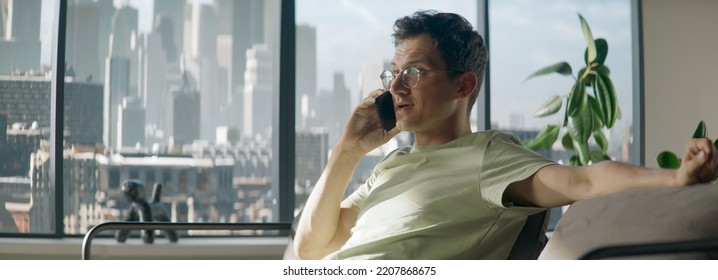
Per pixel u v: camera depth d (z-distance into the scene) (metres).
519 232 1.52
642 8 4.20
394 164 1.69
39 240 3.66
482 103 4.07
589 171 1.31
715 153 1.12
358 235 1.63
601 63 3.89
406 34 1.68
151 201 3.70
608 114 3.86
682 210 1.09
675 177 1.16
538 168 1.40
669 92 4.20
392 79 1.72
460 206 1.50
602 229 1.18
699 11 4.22
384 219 1.59
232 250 3.64
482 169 1.50
